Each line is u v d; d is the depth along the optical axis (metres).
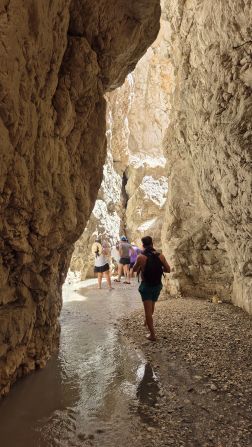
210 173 7.21
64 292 10.70
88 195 5.30
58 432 3.21
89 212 5.36
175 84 9.48
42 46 3.51
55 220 4.30
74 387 4.09
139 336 6.02
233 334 5.86
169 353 5.19
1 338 3.50
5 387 3.82
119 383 4.22
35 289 4.26
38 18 3.30
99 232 14.59
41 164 3.82
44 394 3.90
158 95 19.98
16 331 3.78
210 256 8.80
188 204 9.08
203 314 7.11
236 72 5.87
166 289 9.76
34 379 4.29
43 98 3.82
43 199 3.93
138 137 20.27
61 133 4.32
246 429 3.25
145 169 19.08
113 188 16.88
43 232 4.03
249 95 5.66
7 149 3.07
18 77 3.12
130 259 13.27
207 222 8.67
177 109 8.77
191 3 7.23
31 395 3.87
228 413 3.53
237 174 6.14
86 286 11.96
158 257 5.90
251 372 4.45
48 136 3.94
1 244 3.51
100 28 5.10
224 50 6.15
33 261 4.14
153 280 5.79
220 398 3.83
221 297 8.60
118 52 5.57
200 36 6.92
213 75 6.55
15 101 3.08
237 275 7.68
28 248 3.88
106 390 4.04
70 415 3.49
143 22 5.57
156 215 18.06
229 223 7.04
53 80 3.94
